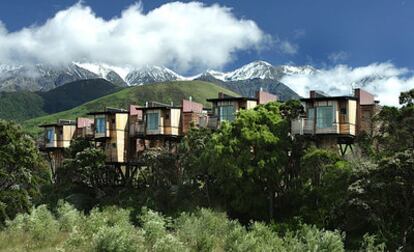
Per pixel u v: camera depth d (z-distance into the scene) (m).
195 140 57.84
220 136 52.69
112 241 25.27
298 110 55.22
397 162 38.03
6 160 47.00
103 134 72.94
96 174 69.06
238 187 51.31
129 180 70.50
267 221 50.03
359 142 52.22
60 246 27.73
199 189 56.78
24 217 39.41
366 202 38.56
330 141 55.16
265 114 52.81
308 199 49.09
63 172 68.75
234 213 52.84
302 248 32.34
